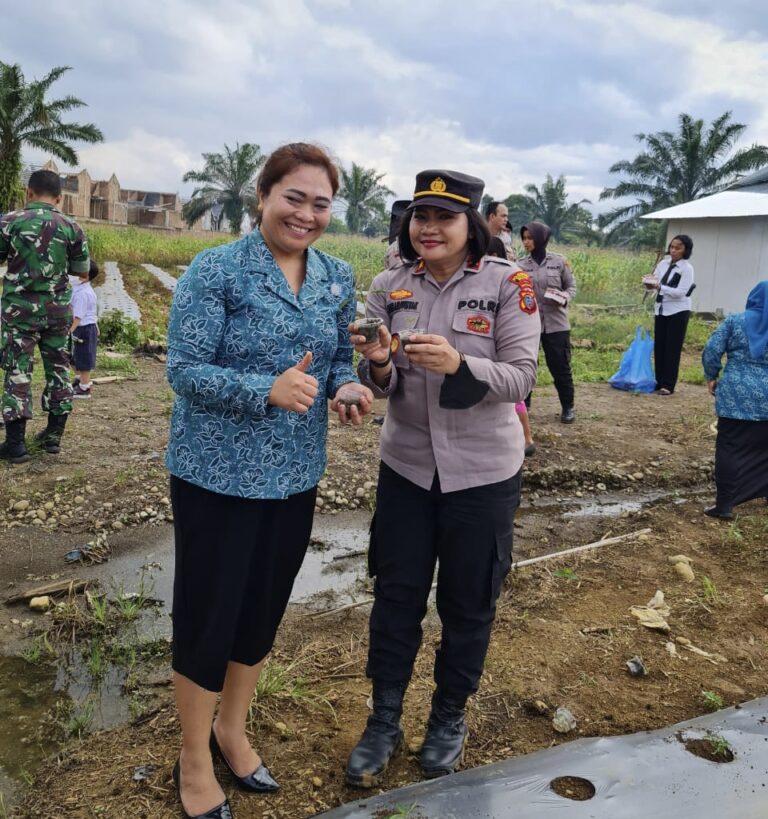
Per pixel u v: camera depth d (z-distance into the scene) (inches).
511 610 151.9
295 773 102.1
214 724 100.3
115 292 691.4
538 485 234.2
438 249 95.4
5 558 167.2
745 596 161.3
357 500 211.9
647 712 118.9
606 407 323.3
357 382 93.2
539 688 123.6
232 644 89.5
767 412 196.2
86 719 116.9
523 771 99.5
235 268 84.5
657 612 151.2
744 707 116.2
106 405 273.7
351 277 95.7
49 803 97.8
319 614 151.6
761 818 92.8
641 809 93.5
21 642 139.3
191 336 83.1
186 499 87.7
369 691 123.1
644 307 638.5
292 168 83.4
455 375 91.4
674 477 245.1
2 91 1475.1
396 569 101.7
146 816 93.7
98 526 183.0
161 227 2763.3
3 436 232.5
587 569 174.4
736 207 674.2
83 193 2464.3
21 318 206.4
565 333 283.0
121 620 146.7
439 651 104.2
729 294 677.3
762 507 218.7
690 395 354.6
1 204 1524.4
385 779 101.3
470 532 98.5
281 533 91.2
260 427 86.2
